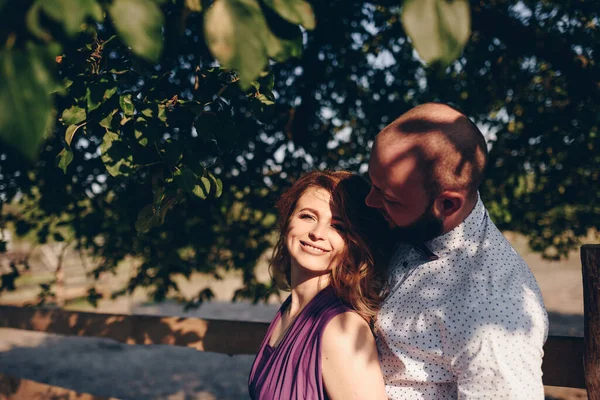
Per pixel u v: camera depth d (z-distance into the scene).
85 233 3.20
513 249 1.39
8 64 0.58
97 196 2.95
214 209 3.22
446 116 1.29
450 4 0.60
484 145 1.30
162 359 8.42
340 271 1.51
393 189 1.32
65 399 2.71
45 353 8.87
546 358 1.64
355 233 1.53
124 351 8.95
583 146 3.15
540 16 3.26
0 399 2.95
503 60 3.53
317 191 1.59
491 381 1.19
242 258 3.66
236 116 1.93
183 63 2.00
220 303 12.40
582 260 1.46
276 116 3.48
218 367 7.91
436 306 1.32
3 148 1.10
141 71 1.47
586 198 3.60
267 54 0.74
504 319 1.21
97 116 1.53
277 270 2.05
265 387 1.51
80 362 8.27
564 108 3.16
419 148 1.26
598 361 1.44
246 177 3.25
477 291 1.26
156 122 1.51
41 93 0.58
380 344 1.48
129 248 3.48
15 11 0.60
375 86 3.82
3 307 2.98
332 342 1.41
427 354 1.34
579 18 2.97
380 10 3.50
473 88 3.65
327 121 3.92
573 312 10.04
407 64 3.81
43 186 2.67
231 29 0.64
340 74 3.79
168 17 1.12
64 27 0.60
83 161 2.44
